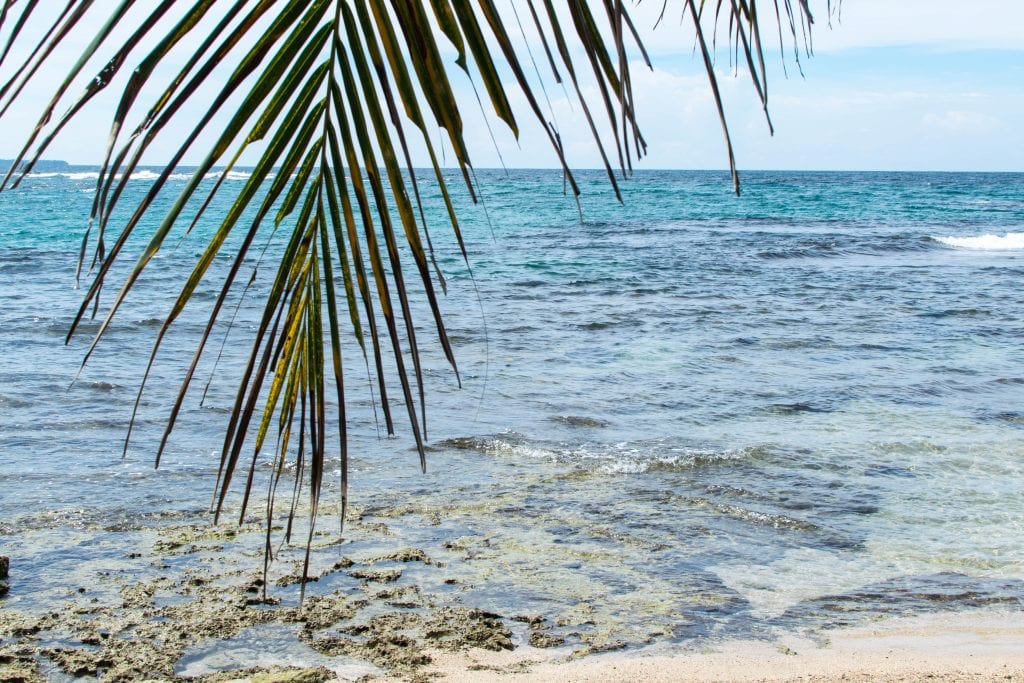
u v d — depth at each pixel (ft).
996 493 24.62
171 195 172.04
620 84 2.99
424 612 16.84
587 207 187.73
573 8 3.07
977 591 18.25
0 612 16.49
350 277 3.55
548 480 25.59
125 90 2.92
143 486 24.38
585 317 57.41
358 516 22.13
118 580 18.03
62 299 61.62
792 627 16.49
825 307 61.87
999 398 36.60
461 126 3.26
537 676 14.14
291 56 3.19
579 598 17.70
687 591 18.17
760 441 30.04
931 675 13.73
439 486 24.80
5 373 39.01
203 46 2.97
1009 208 188.65
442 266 85.81
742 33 3.44
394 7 3.25
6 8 2.88
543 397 36.45
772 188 302.25
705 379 40.09
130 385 37.27
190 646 15.33
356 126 3.30
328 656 15.03
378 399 35.55
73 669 14.47
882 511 23.17
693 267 86.28
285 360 3.68
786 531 21.74
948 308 61.05
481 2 3.14
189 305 60.39
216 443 28.94
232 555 19.43
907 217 161.38
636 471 26.53
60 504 22.75
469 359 44.29
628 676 14.06
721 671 14.25
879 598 17.92
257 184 3.26
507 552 20.02
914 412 34.24
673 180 418.92
